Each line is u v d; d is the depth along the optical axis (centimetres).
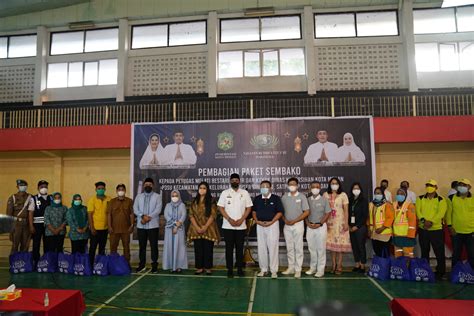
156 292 501
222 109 839
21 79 1168
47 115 885
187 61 1101
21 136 838
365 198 680
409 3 1018
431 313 278
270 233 580
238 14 1091
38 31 1165
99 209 640
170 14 1102
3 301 308
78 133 815
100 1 1134
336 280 561
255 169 726
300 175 716
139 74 1116
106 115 862
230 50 1094
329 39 1053
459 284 535
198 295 486
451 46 1038
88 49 1168
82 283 551
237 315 410
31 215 659
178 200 639
